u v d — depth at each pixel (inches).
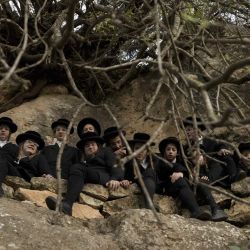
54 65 416.2
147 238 237.8
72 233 227.3
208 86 142.5
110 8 253.4
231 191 292.0
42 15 389.1
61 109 414.3
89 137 293.3
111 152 293.4
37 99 425.4
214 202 272.4
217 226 256.4
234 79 245.4
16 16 399.5
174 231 243.9
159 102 401.4
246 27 272.7
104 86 438.3
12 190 273.9
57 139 307.9
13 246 211.6
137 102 419.2
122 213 251.6
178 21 215.3
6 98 417.1
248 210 281.3
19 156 309.3
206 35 253.0
